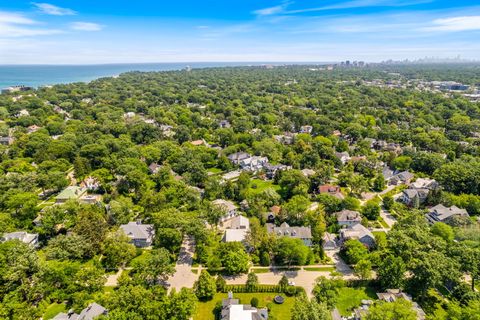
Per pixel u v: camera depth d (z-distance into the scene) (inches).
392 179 5457.7
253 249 3430.1
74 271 2805.1
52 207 3754.9
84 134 6894.7
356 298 2807.6
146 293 2502.5
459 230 3582.7
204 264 3287.4
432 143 6815.9
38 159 5615.2
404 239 3075.8
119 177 5177.2
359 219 3978.8
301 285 2967.5
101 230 3405.5
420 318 2464.3
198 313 2628.0
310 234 3572.8
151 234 3686.0
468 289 2691.9
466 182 4697.3
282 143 7391.7
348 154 6569.9
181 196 4419.3
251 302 2682.1
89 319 2290.8
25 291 2618.1
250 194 4493.1
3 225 3440.0
